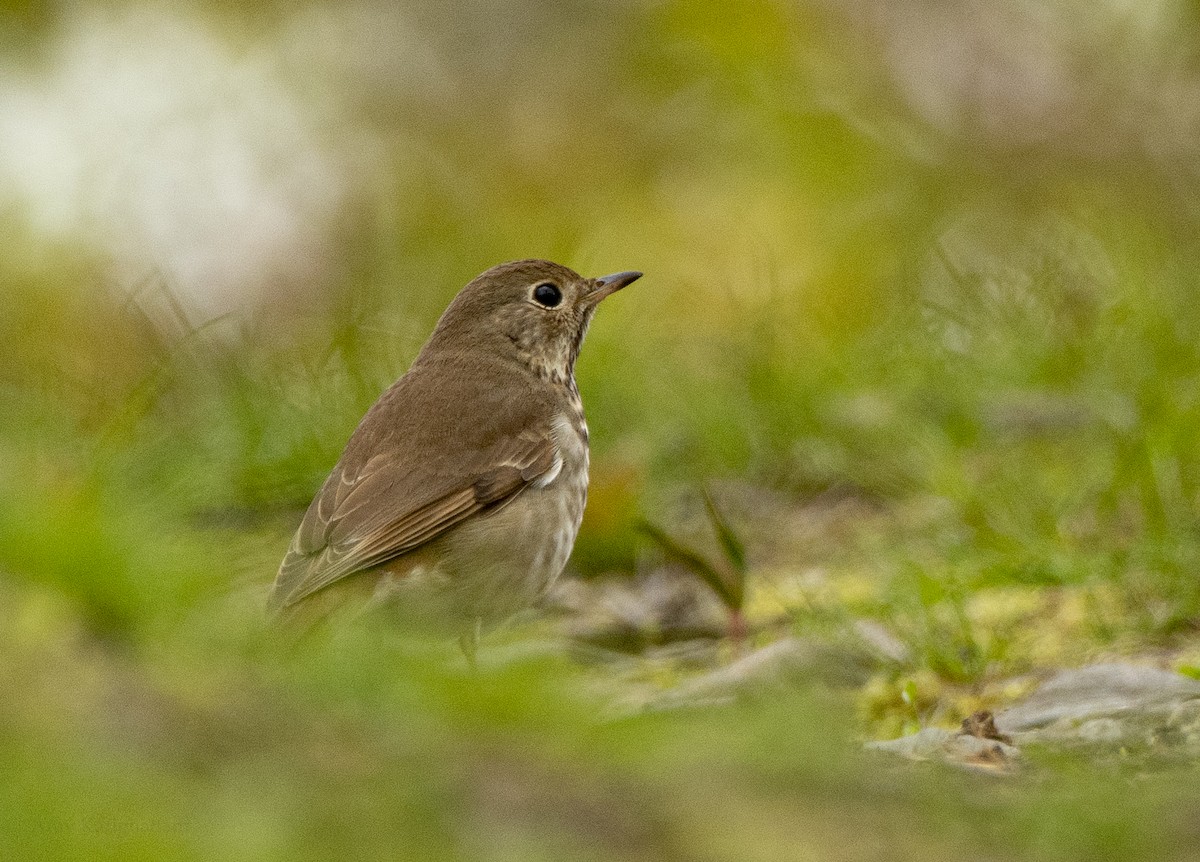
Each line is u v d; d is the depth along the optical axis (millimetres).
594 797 5273
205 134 23016
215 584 7965
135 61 23109
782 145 22797
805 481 13461
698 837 5051
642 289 18609
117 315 20500
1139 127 22906
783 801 5383
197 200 22688
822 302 20562
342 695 6145
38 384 14828
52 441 13711
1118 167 22656
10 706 5434
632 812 5191
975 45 23469
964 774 6496
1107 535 11148
